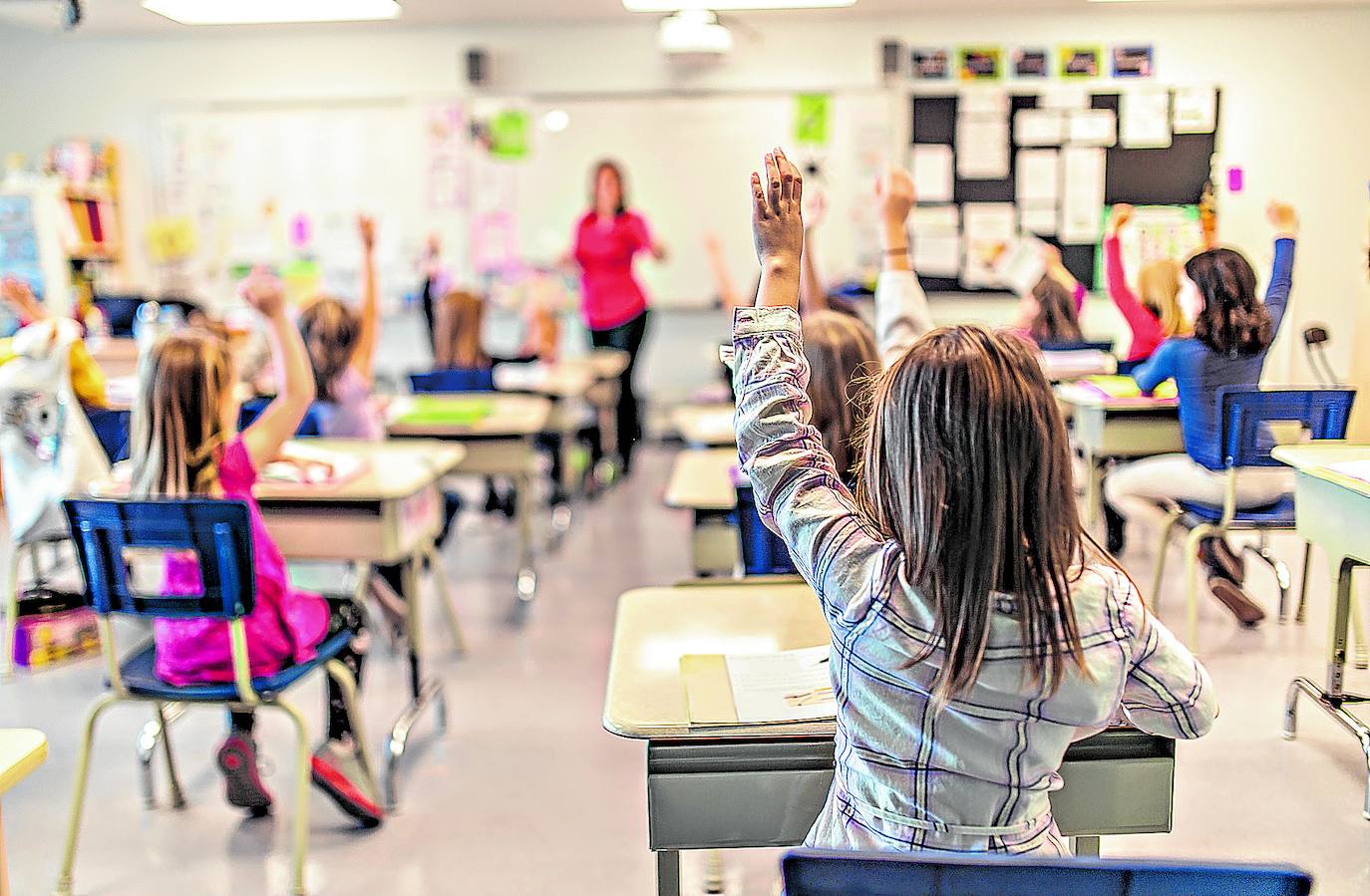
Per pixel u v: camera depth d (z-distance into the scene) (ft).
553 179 20.80
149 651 7.67
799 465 3.79
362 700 10.11
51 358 10.08
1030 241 15.56
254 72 20.61
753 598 5.92
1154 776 4.45
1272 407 7.53
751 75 19.98
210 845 7.67
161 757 9.05
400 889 7.09
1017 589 3.30
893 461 3.41
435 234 19.75
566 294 20.88
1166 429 8.14
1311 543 7.48
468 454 12.46
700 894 6.96
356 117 20.75
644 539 15.34
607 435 19.13
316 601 8.05
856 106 19.57
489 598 12.98
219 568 6.54
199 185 20.92
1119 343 9.65
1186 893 2.53
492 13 18.97
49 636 10.81
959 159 18.72
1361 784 7.02
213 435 7.09
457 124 20.70
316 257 21.16
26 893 7.09
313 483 8.56
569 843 7.61
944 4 16.46
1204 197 8.15
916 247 19.04
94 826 7.93
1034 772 3.47
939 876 2.58
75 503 6.49
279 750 9.20
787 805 4.42
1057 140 13.82
